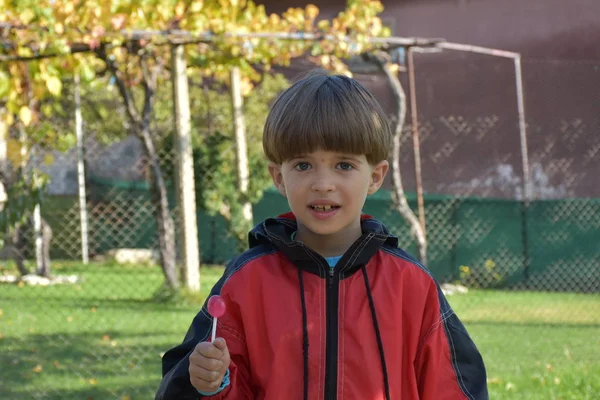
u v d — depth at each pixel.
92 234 15.73
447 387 2.22
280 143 2.17
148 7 8.70
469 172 16.56
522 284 13.27
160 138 12.41
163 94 14.21
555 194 16.12
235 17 9.72
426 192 16.38
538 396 5.63
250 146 13.86
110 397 5.67
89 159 14.41
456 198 13.80
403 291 2.23
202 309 2.22
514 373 6.45
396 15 17.67
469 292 12.20
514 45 17.20
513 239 13.48
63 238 15.84
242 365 2.17
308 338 2.14
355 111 2.15
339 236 2.27
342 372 2.12
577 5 17.08
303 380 2.12
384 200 14.20
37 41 7.70
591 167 16.16
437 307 2.26
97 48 8.73
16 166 8.52
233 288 2.19
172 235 10.13
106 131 14.48
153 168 10.01
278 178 2.35
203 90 14.73
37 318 8.75
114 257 15.13
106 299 10.26
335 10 17.59
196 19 9.01
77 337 7.72
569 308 10.50
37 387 5.89
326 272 2.19
